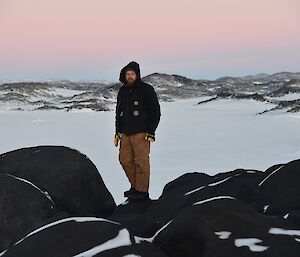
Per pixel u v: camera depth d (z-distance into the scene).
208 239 2.91
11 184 4.25
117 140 5.64
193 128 42.56
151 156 22.41
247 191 4.54
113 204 5.45
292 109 65.88
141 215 4.76
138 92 5.36
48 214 4.12
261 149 25.02
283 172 4.50
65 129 42.75
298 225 3.28
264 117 60.28
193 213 3.15
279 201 4.00
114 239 2.99
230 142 29.38
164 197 5.06
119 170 16.94
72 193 4.80
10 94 144.62
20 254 2.99
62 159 5.00
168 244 3.13
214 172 16.91
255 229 2.97
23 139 31.83
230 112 76.19
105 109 95.44
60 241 3.01
